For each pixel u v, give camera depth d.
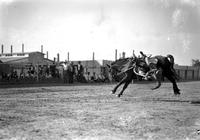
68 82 29.95
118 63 15.14
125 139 6.04
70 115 8.84
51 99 13.51
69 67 29.69
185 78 57.88
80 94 16.39
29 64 32.47
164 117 8.62
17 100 12.96
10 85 24.91
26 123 7.57
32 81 29.19
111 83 30.47
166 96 15.90
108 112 9.48
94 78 33.22
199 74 61.09
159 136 6.32
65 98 14.04
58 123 7.58
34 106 10.91
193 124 7.60
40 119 8.14
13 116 8.59
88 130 6.79
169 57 13.95
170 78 14.25
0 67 29.59
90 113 9.25
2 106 10.86
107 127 7.14
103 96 15.27
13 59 45.00
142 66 13.99
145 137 6.21
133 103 12.18
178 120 8.15
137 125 7.42
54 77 31.67
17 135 6.27
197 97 15.45
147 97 15.16
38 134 6.36
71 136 6.21
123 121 7.91
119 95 14.79
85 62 40.75
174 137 6.25
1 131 6.63
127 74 14.50
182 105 11.66
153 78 13.93
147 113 9.33
